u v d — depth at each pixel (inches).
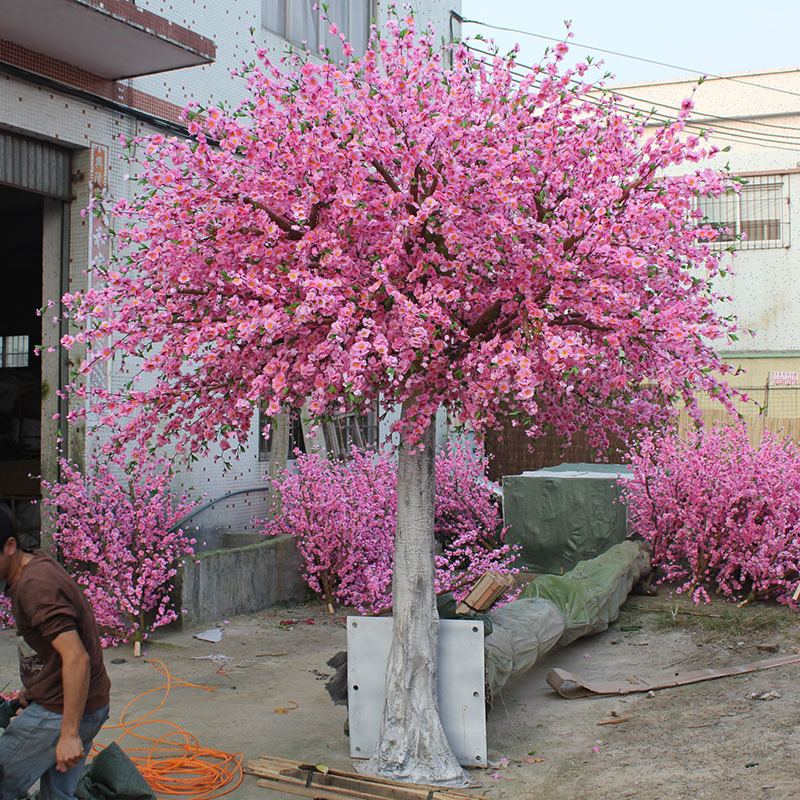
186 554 319.6
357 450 389.1
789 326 666.2
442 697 186.5
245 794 172.4
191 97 338.6
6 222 456.4
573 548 394.3
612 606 303.1
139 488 288.2
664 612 325.4
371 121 155.6
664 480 354.3
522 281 152.1
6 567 121.0
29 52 275.3
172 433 180.1
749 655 264.1
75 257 298.5
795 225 668.1
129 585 279.0
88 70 294.7
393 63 164.7
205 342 163.3
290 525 363.3
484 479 434.9
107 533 278.1
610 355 162.1
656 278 163.0
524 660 227.0
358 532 349.1
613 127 160.2
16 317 472.4
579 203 154.9
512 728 212.4
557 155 163.6
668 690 234.8
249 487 374.9
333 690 204.2
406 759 178.4
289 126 158.7
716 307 680.4
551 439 528.4
